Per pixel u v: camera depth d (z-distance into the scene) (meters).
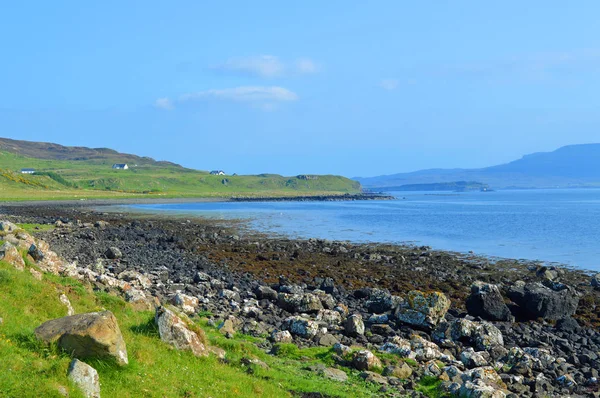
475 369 19.56
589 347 26.48
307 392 16.88
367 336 25.27
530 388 19.72
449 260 55.19
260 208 164.25
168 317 17.56
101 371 13.30
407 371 19.72
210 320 24.69
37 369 12.06
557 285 38.28
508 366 22.23
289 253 56.66
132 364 14.04
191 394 14.06
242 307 29.48
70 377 11.88
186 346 17.28
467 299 32.53
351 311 31.30
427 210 155.50
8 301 17.16
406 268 49.28
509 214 133.12
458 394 17.47
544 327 30.27
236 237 70.12
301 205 193.50
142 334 17.41
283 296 29.97
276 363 19.62
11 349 12.87
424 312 26.83
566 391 19.83
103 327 13.77
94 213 116.88
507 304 32.88
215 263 48.25
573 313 32.31
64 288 21.94
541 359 23.02
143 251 53.50
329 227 92.69
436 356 22.17
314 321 25.66
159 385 13.88
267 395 15.83
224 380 16.05
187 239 65.38
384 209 162.75
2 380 11.19
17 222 79.75
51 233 64.31
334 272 45.50
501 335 25.62
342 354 20.95
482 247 66.81
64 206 151.12
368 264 51.03
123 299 24.47
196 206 174.00
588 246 67.69
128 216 116.44
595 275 43.09
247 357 19.09
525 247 66.81
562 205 187.38
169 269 43.41
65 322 14.10
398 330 26.69
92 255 47.16
